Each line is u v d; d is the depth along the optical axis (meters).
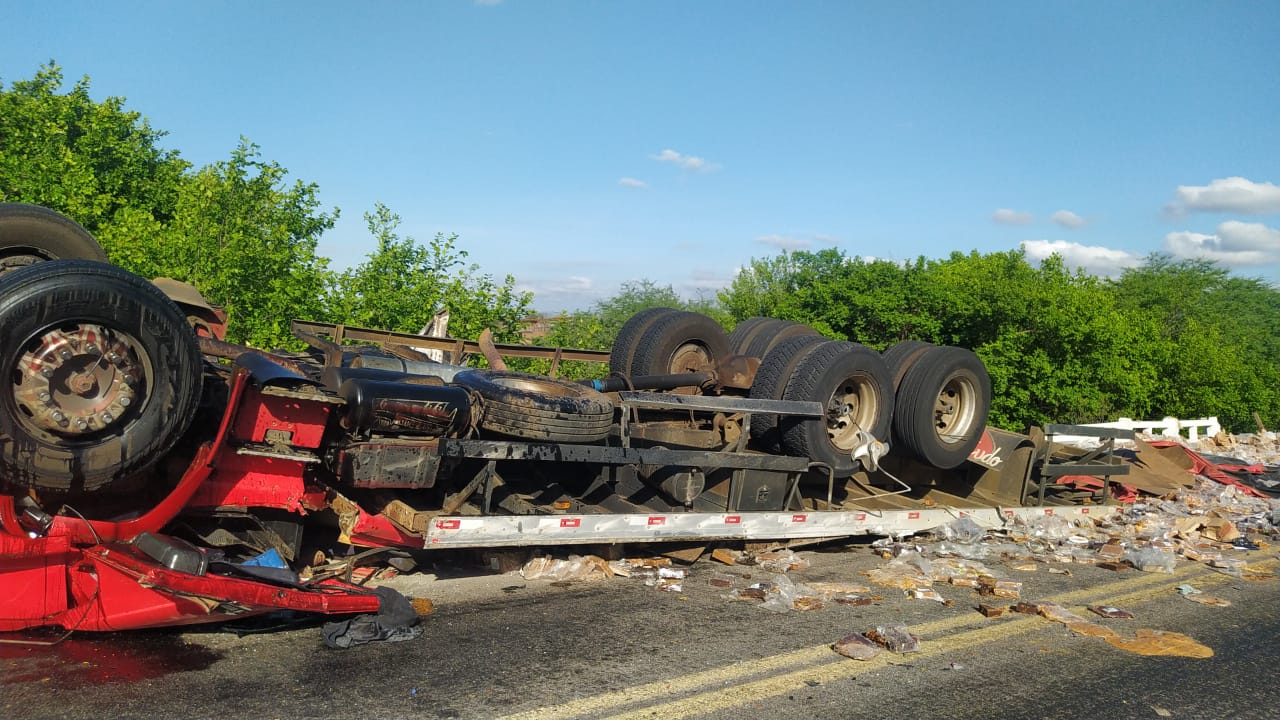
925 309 27.05
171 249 11.98
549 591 5.73
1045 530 8.70
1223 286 56.53
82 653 4.05
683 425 7.73
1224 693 4.55
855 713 3.97
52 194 14.55
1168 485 11.30
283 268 12.91
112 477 4.18
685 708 3.89
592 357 9.35
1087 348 25.58
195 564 4.16
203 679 3.87
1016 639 5.27
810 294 28.86
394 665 4.20
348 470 5.33
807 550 7.59
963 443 8.62
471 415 5.93
